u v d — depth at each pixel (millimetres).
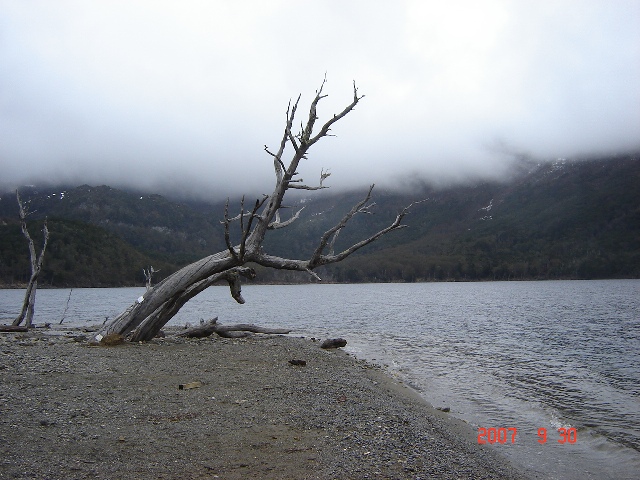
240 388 11008
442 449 8148
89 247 116062
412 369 17656
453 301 73438
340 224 16828
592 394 13898
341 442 7734
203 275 17641
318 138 17359
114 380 11031
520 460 8375
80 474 5758
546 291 101562
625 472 8023
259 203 15789
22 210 23875
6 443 6547
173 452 6715
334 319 42438
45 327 27234
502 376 16578
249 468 6344
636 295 80500
